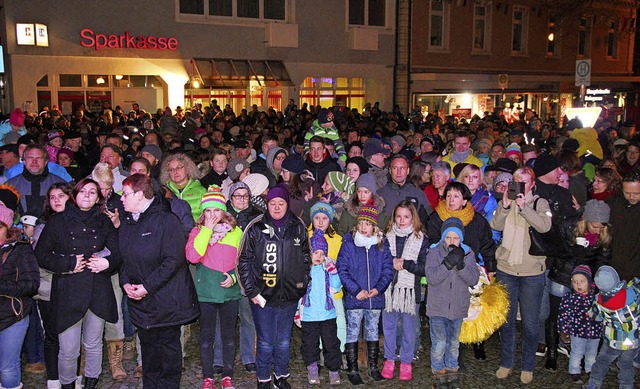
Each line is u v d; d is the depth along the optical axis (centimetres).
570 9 2877
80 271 496
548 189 586
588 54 3122
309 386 565
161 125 1260
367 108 2125
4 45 1762
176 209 543
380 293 549
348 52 2353
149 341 490
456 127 1670
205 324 538
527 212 539
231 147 913
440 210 571
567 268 570
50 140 817
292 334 693
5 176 673
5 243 478
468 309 548
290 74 2227
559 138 1009
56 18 1808
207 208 507
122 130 1160
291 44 2195
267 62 2175
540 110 2939
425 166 721
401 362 577
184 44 2014
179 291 486
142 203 471
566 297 564
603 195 682
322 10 2273
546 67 2920
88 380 525
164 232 473
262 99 2233
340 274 552
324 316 553
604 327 527
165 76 1991
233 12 2109
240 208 560
